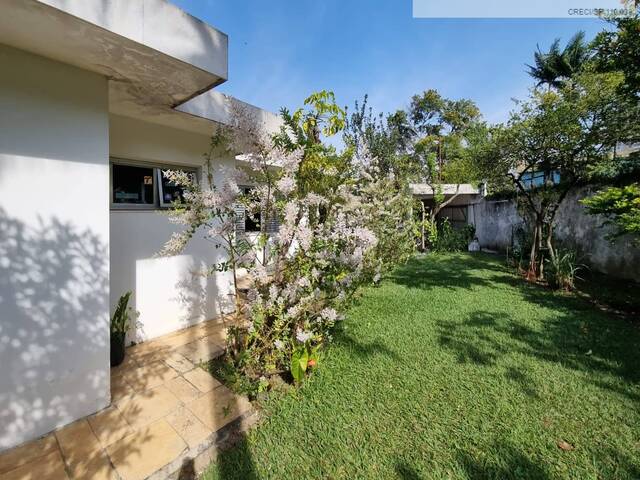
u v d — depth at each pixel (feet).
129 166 11.52
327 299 9.89
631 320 13.47
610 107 15.38
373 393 8.23
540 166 20.11
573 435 6.68
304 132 9.30
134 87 8.28
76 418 7.25
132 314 11.33
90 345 7.50
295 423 7.16
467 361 9.91
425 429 6.93
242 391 8.26
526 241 26.99
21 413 6.56
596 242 21.85
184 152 12.59
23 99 6.46
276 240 8.84
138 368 9.59
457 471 5.86
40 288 6.77
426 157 43.34
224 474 5.90
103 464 5.98
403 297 17.46
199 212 8.46
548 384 8.55
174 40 6.57
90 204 7.45
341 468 5.98
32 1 4.72
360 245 11.53
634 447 6.32
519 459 6.10
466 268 25.89
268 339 8.75
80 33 5.70
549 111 16.80
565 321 13.38
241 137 8.31
